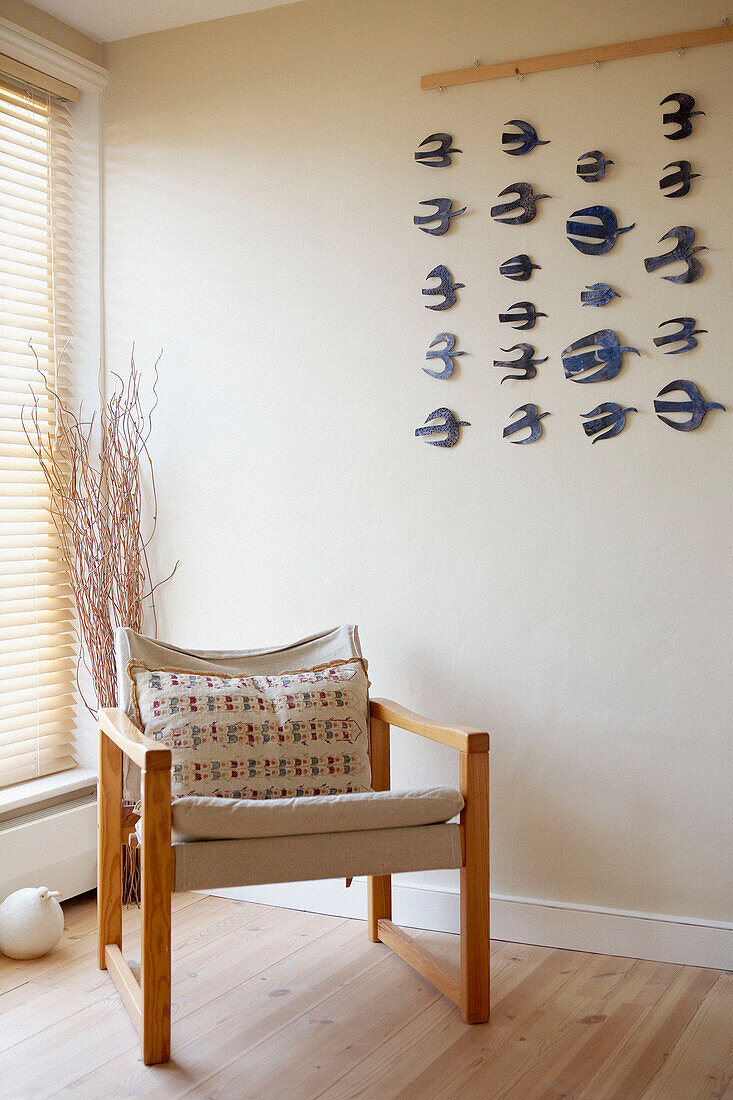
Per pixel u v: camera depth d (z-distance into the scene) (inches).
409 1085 76.2
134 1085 76.2
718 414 96.2
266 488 116.0
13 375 116.4
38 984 93.7
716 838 97.2
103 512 118.6
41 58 113.8
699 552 97.3
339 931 107.2
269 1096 74.8
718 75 95.7
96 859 116.3
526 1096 74.6
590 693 101.7
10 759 114.7
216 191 117.6
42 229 120.2
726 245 95.8
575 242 101.0
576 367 101.1
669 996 91.0
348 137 110.8
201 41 117.8
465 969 85.7
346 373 111.6
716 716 97.0
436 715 108.3
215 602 118.9
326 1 111.6
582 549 101.7
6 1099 73.9
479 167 104.9
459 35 105.8
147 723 92.7
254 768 91.6
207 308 118.3
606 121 99.7
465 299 106.0
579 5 100.9
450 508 107.2
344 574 112.3
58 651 121.0
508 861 105.3
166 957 79.6
